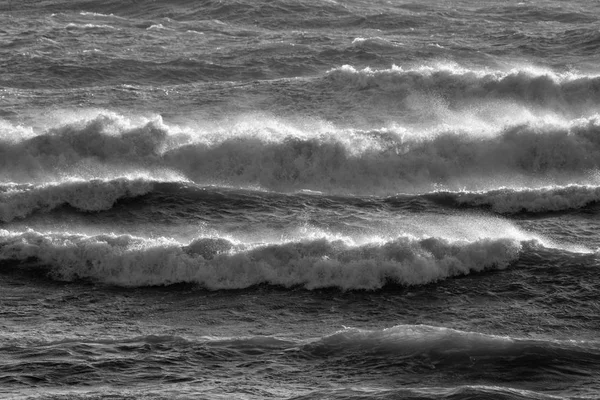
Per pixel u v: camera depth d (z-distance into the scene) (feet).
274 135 278.46
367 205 246.27
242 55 417.69
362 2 573.33
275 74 394.52
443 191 250.16
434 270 192.85
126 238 204.23
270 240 223.92
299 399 138.31
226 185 269.44
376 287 190.39
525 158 274.77
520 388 143.74
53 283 196.85
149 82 384.27
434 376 147.84
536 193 242.78
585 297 183.21
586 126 277.85
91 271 199.41
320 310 182.29
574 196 241.96
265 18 527.40
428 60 415.44
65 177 276.82
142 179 253.24
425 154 273.54
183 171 275.80
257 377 147.64
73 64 399.24
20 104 339.36
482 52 426.51
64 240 205.57
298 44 435.94
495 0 598.34
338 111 332.80
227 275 194.39
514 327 171.83
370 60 414.82
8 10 589.32
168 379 146.72
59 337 167.32
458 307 181.47
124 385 144.25
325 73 385.50
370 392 140.36
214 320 178.29
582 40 439.22
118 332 171.32
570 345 155.74
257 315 180.45
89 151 282.77
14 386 143.54
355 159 271.69
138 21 522.88
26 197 242.37
